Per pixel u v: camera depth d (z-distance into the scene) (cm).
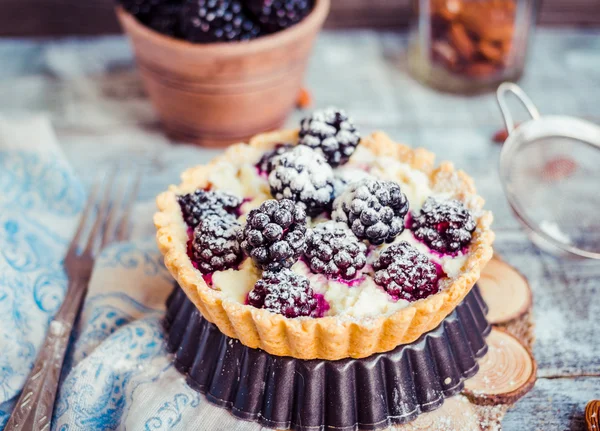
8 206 44
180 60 46
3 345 39
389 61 59
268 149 42
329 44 61
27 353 39
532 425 37
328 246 35
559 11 61
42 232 44
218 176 40
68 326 40
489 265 43
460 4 53
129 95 56
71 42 61
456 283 35
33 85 57
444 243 37
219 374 37
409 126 54
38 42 61
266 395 36
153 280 42
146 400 37
